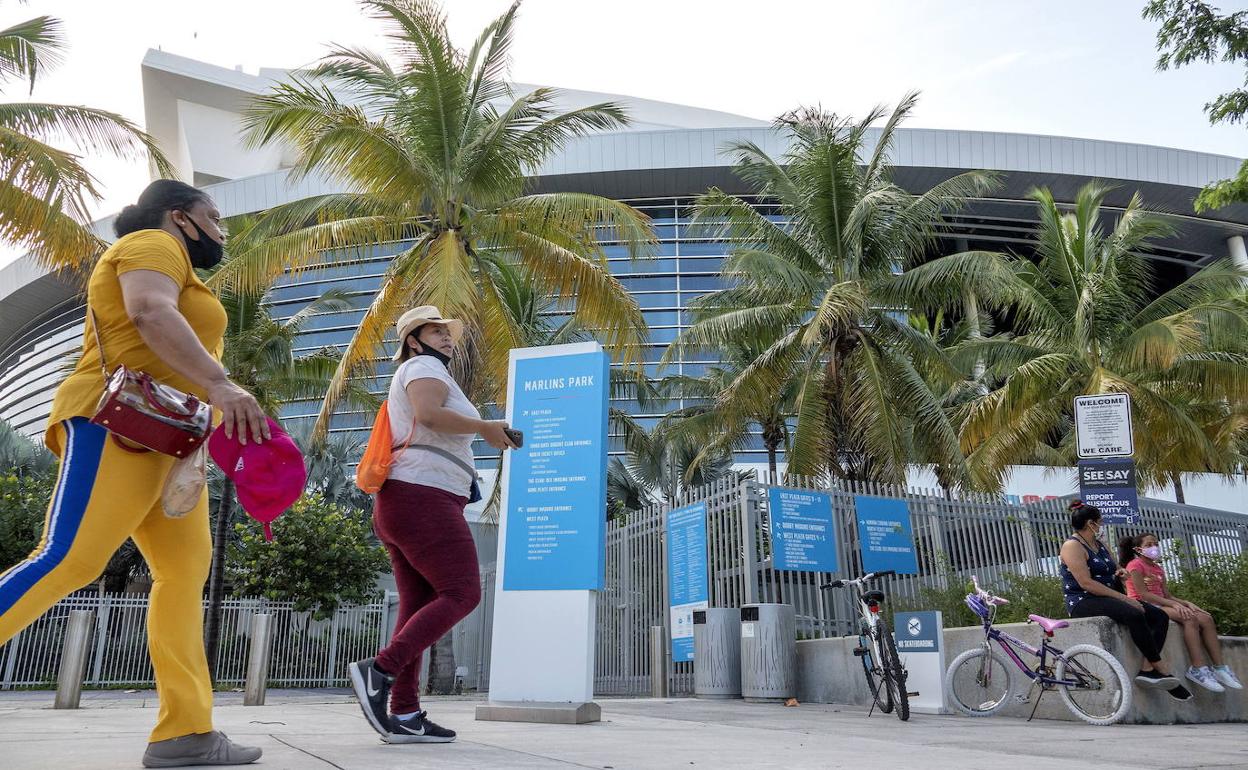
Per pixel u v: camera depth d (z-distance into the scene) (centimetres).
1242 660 703
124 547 2064
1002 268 1605
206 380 225
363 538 2112
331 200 1504
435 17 1370
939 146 4097
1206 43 959
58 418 229
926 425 1628
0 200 1083
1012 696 673
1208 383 1773
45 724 426
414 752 295
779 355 1692
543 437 575
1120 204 4272
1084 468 804
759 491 1002
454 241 1384
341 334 3869
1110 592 638
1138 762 360
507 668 537
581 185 4119
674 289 3825
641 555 1170
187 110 5778
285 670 1902
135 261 232
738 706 814
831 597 996
